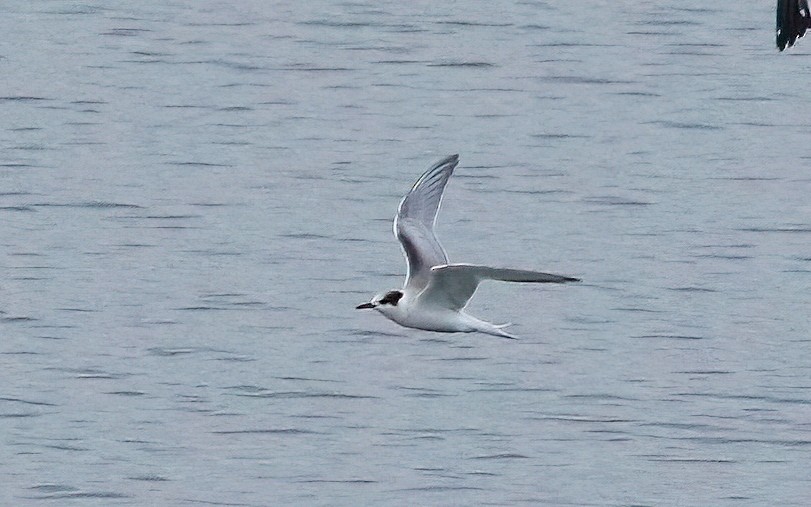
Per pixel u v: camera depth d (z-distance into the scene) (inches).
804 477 733.9
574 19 1704.0
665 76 1512.1
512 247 1069.8
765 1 1755.7
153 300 936.3
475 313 922.7
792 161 1270.9
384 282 974.4
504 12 1733.5
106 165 1233.4
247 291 952.3
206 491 711.7
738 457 752.3
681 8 1742.1
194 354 855.7
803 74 1521.9
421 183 596.4
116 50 1596.9
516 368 841.5
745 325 916.6
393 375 831.1
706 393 819.4
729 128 1362.0
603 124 1368.1
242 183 1190.3
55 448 750.5
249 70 1531.7
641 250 1056.8
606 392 816.9
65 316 909.2
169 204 1133.7
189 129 1344.7
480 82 1492.4
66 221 1097.4
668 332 900.6
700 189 1192.2
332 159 1261.1
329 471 729.6
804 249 1058.1
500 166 1245.7
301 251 1032.8
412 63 1556.3
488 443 757.3
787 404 804.6
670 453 754.2
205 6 1776.6
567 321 915.4
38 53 1579.7
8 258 1015.0
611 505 704.4
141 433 763.4
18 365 840.3
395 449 751.7
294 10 1749.5
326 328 889.5
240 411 787.4
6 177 1197.1
